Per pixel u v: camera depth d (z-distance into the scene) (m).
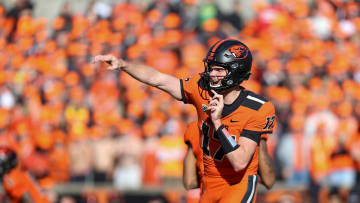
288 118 34.81
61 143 36.19
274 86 41.22
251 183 13.16
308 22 49.12
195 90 13.09
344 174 31.09
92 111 40.12
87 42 50.12
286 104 35.97
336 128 34.38
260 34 46.88
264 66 42.97
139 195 28.66
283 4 50.66
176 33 48.62
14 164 17.55
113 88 42.56
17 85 47.91
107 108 40.47
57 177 34.03
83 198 28.94
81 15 53.59
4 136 41.00
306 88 41.34
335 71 44.56
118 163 31.89
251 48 45.12
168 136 32.22
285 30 47.41
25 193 17.66
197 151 13.87
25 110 43.09
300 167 30.80
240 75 12.65
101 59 12.57
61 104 42.22
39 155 35.56
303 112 36.03
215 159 13.10
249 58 12.73
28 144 38.78
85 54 48.81
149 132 35.16
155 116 37.75
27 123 41.41
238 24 48.38
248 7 50.72
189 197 21.33
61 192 29.12
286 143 31.16
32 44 52.69
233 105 12.70
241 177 13.15
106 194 28.77
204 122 13.08
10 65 51.16
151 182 31.16
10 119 43.03
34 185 18.00
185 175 14.53
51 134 38.50
